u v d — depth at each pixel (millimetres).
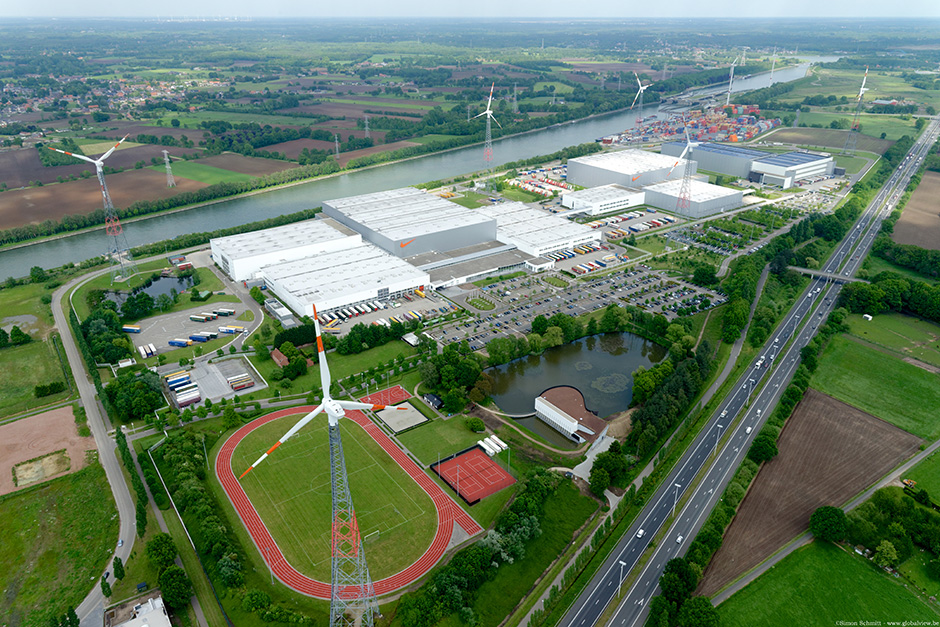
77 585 157375
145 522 173125
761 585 158625
